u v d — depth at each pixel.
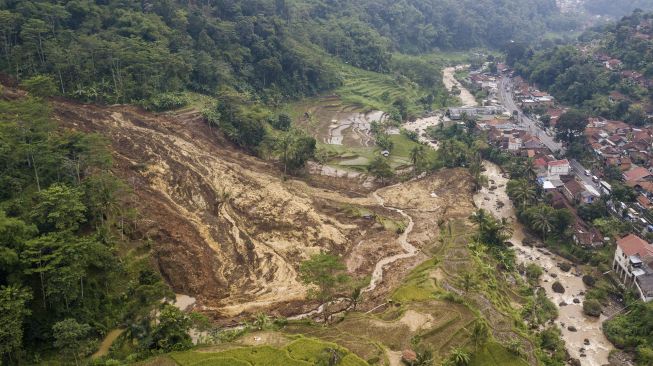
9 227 71.38
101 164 104.38
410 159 161.88
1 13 129.25
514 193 133.00
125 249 92.88
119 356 73.00
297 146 141.50
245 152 145.00
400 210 133.38
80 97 133.50
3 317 65.38
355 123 196.38
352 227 121.00
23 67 130.50
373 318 86.88
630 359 84.81
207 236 106.00
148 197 111.12
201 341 77.00
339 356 71.56
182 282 94.00
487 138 178.62
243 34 192.38
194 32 178.88
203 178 122.44
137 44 148.12
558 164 147.00
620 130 170.25
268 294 95.38
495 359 77.69
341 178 146.75
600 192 138.12
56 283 72.12
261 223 115.19
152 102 141.75
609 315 96.38
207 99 154.62
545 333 87.81
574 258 114.12
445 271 103.31
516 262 113.81
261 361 70.06
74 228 82.31
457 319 85.94
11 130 95.31
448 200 139.62
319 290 95.56
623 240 107.38
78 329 68.88
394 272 106.06
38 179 93.44
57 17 143.50
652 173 142.50
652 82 191.62
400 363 74.75
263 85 191.12
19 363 68.12
